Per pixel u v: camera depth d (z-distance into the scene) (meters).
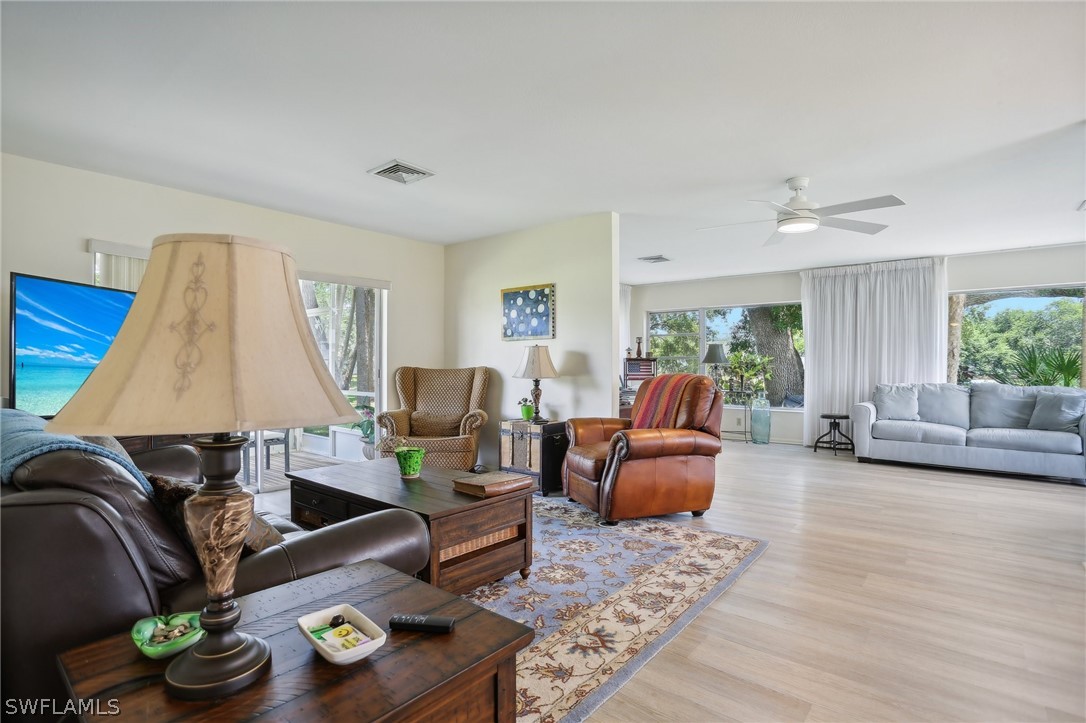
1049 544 3.20
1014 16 1.90
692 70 2.27
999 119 2.71
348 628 1.01
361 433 5.38
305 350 0.89
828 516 3.81
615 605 2.38
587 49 2.12
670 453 3.62
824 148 3.10
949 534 3.39
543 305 4.90
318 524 2.75
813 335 6.97
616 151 3.15
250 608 1.14
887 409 5.95
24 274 2.98
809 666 1.91
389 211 4.46
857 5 1.85
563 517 3.80
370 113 2.67
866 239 5.37
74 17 1.90
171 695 0.82
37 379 2.90
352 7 1.86
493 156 3.23
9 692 0.97
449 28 1.99
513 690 1.04
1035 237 5.26
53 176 3.35
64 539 1.00
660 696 1.73
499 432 5.28
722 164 3.35
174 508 1.32
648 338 8.75
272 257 0.88
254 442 4.59
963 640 2.09
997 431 5.21
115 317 3.36
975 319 6.24
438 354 5.78
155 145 3.07
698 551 3.08
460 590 2.34
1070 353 5.73
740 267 7.04
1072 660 1.95
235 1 1.82
